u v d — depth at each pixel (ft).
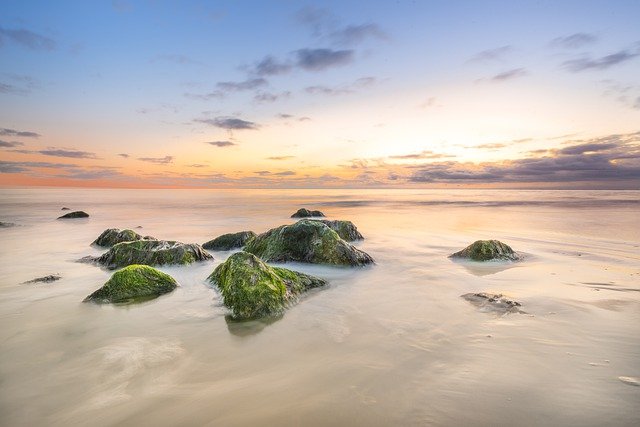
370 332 22.26
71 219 100.53
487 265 41.81
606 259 44.86
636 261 43.57
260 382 16.47
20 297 29.40
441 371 17.19
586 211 128.06
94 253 50.06
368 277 36.78
